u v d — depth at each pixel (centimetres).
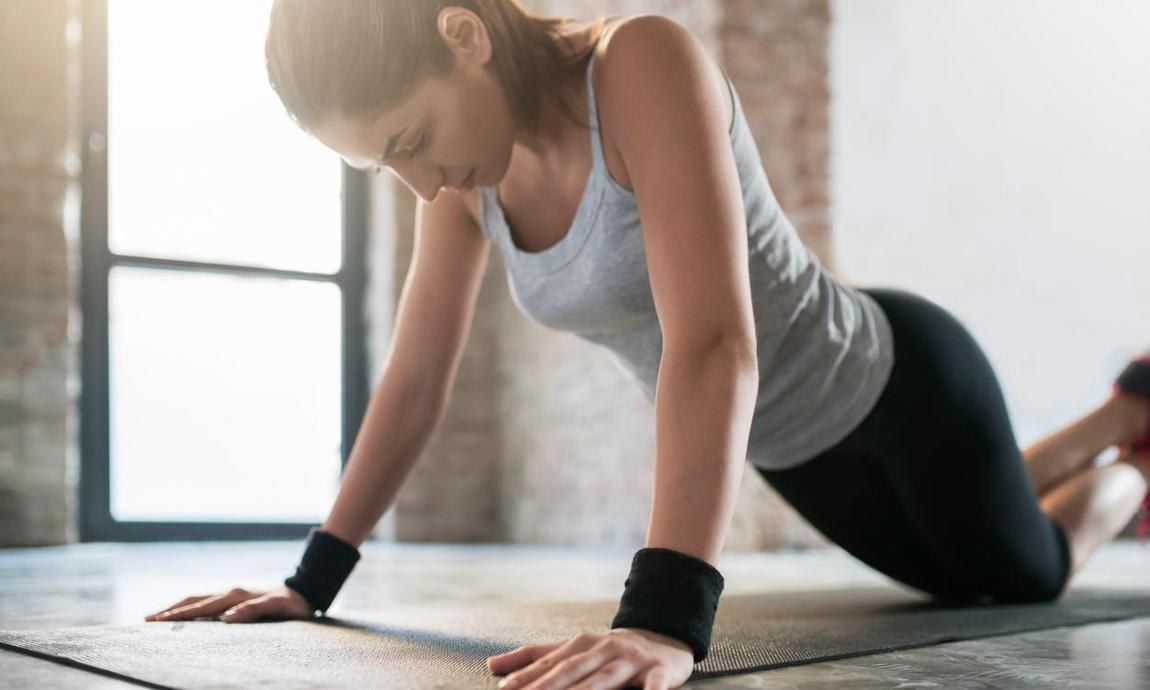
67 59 583
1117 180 761
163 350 613
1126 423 249
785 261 177
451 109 136
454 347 187
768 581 328
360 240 675
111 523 588
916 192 731
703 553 116
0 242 561
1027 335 759
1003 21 742
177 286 620
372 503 184
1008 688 117
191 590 277
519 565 428
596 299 164
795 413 192
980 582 219
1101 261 762
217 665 127
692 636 113
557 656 108
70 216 579
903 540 217
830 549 545
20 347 561
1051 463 245
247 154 648
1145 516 257
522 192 165
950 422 201
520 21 146
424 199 146
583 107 149
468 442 697
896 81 723
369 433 184
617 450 593
